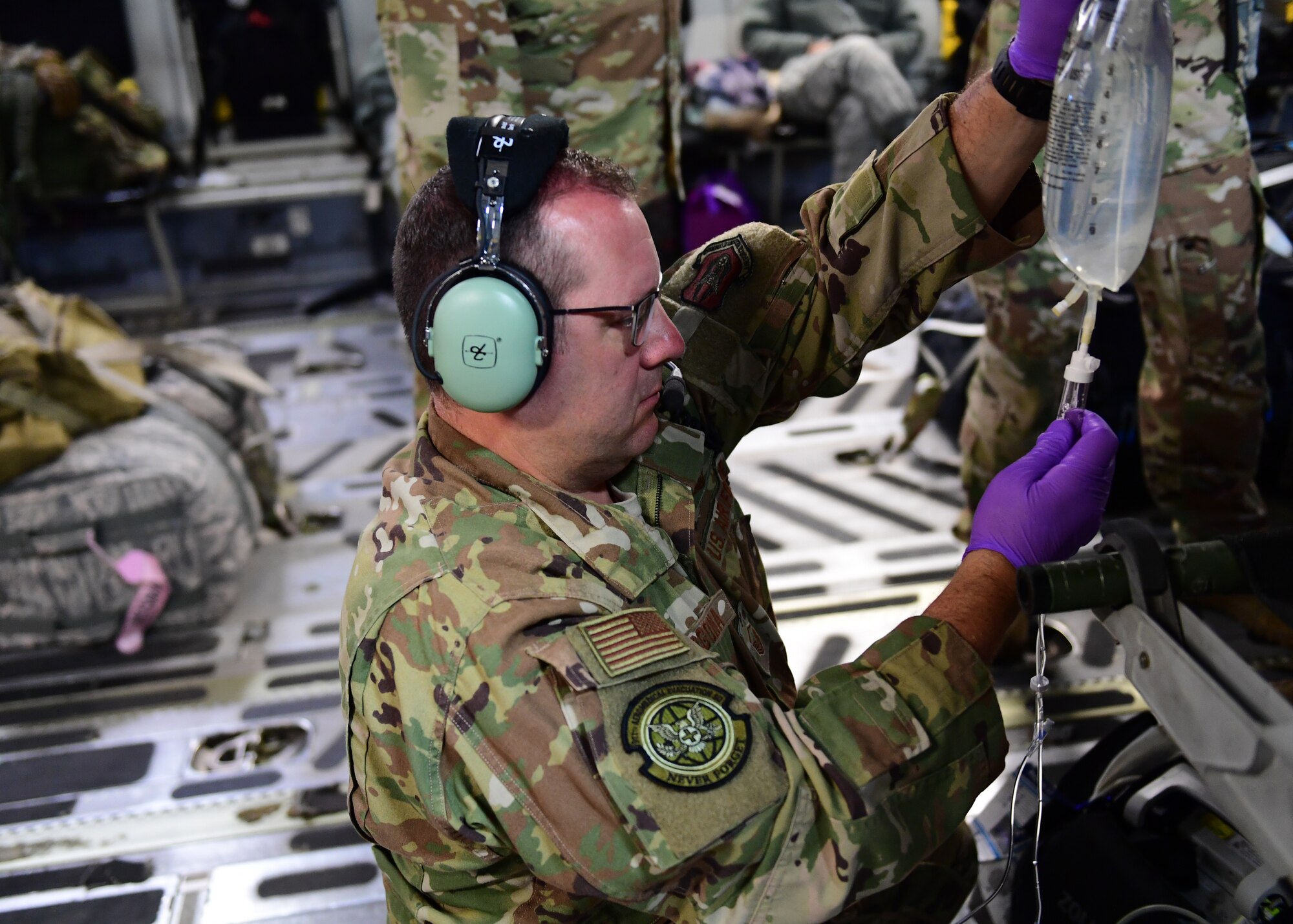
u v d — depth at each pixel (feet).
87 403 7.57
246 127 16.47
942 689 2.91
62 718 6.93
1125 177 2.73
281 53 16.17
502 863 3.05
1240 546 3.05
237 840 5.87
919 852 2.81
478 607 2.77
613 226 2.81
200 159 16.10
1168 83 2.70
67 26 15.66
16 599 7.44
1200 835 3.76
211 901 5.49
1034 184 3.31
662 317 3.05
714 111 14.26
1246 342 6.32
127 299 15.10
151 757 6.54
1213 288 6.18
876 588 7.61
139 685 7.23
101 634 7.52
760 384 3.84
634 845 2.60
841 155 14.53
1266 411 7.65
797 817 2.68
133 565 7.46
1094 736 6.07
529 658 2.70
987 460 7.50
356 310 14.43
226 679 7.23
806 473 9.35
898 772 2.77
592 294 2.81
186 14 15.79
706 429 3.69
